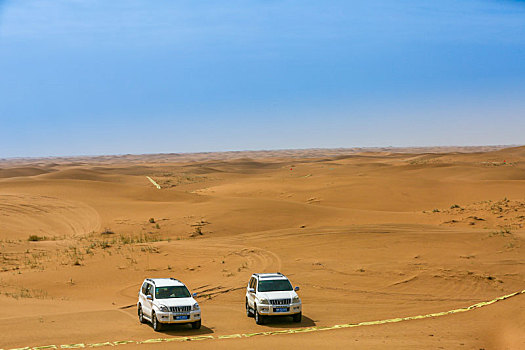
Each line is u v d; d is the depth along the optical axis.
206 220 48.94
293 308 19.67
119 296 25.62
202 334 17.89
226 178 116.56
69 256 34.00
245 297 22.88
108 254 34.50
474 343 16.20
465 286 26.58
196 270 30.53
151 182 107.50
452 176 101.12
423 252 33.31
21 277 28.66
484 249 33.72
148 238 42.84
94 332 17.86
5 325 18.28
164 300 18.64
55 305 22.88
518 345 15.80
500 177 96.50
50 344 15.98
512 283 27.12
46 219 50.75
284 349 15.08
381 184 74.75
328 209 54.97
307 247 35.34
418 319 20.41
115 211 54.44
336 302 24.00
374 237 37.31
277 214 51.31
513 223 43.56
